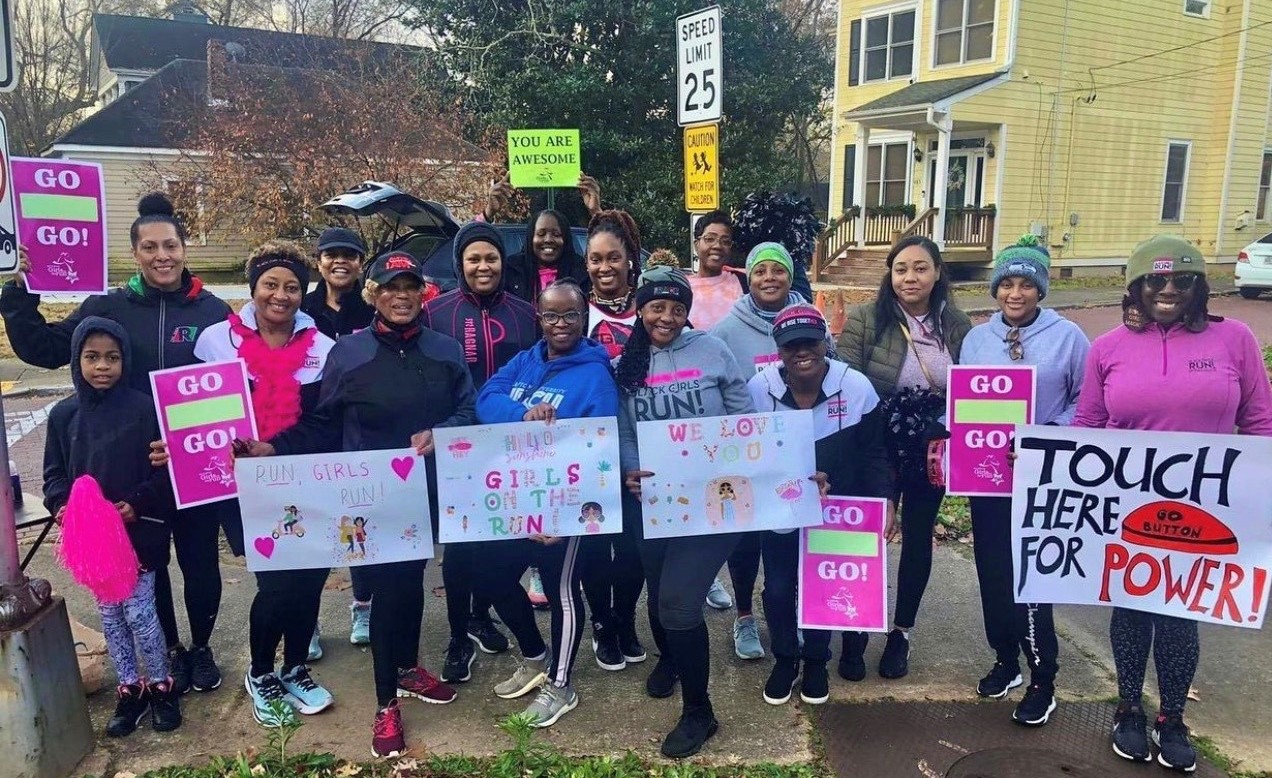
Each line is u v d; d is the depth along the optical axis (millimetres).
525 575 4930
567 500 3256
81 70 34656
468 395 3434
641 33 17266
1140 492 3127
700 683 3180
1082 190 20094
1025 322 3434
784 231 4543
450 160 15266
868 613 3422
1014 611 3432
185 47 30438
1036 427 3215
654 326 3221
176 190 15531
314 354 3551
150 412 3229
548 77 17203
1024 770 3057
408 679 3506
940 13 19188
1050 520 3244
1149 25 20188
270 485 3150
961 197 19688
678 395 3283
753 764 3117
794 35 19719
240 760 3020
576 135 5461
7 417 8562
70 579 4688
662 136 18578
